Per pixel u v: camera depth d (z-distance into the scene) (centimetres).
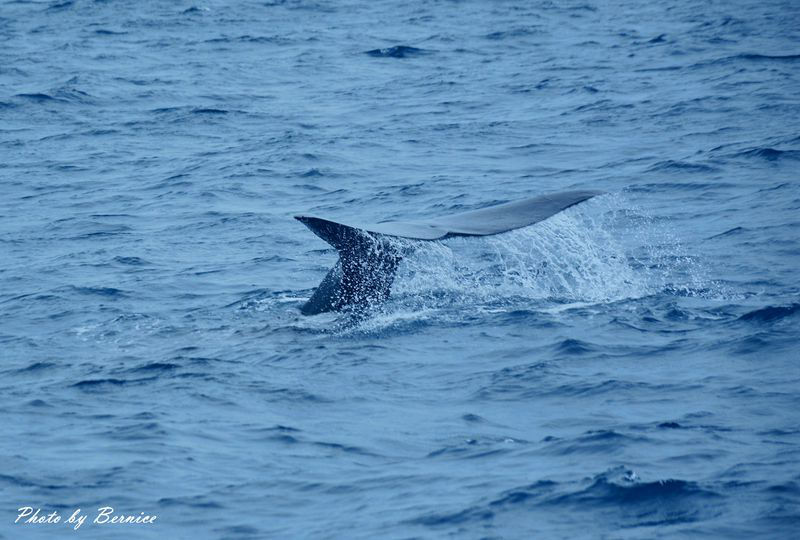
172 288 6631
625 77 13450
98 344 5562
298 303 6094
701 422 4162
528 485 3700
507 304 5766
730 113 11038
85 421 4494
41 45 17375
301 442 4206
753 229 7250
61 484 3888
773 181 8519
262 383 4825
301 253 7412
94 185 9762
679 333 5209
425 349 5147
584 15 19075
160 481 3891
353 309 5612
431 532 3438
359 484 3819
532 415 4366
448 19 19300
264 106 13000
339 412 4494
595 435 4084
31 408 4666
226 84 14350
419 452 4069
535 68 14562
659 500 3541
